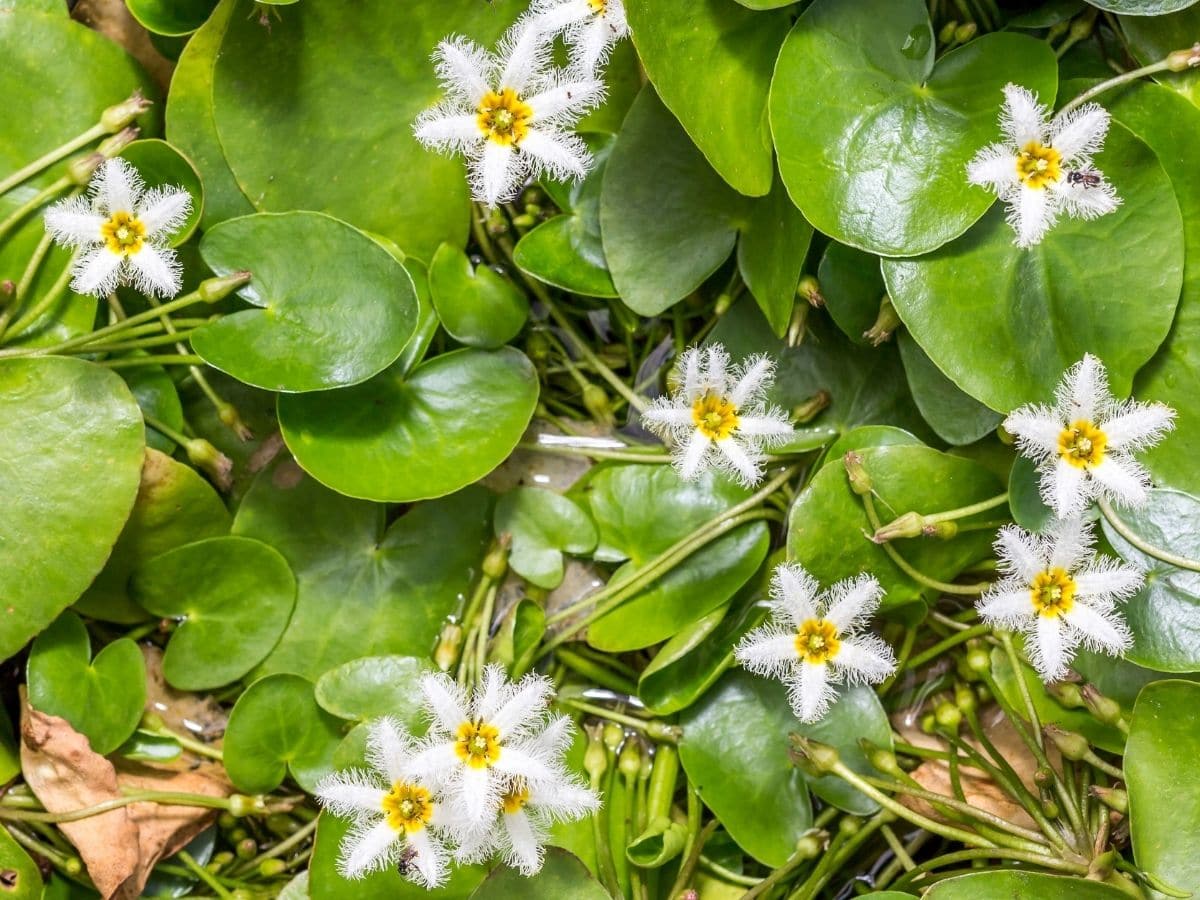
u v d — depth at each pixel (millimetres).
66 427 324
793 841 335
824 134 321
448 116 324
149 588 336
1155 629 327
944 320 322
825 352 339
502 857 323
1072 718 333
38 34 327
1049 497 321
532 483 351
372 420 333
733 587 336
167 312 332
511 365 338
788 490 342
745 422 330
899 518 327
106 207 323
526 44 322
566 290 338
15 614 323
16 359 323
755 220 332
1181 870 320
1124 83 323
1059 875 318
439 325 342
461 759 319
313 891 327
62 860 329
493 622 345
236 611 339
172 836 335
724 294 340
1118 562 326
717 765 337
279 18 323
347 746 328
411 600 342
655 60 316
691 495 340
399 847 320
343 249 326
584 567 348
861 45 322
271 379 325
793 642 326
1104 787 332
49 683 328
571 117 326
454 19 330
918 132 323
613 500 342
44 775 329
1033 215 316
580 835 334
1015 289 324
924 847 340
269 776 336
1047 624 322
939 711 337
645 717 343
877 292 331
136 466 324
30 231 329
